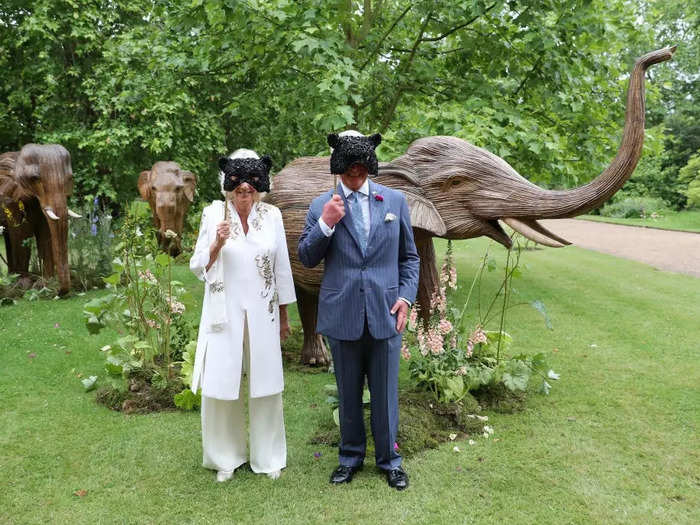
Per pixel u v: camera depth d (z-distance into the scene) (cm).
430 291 460
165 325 428
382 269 275
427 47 765
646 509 270
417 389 394
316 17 616
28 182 659
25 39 1252
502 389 398
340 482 292
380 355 278
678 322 613
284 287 297
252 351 285
